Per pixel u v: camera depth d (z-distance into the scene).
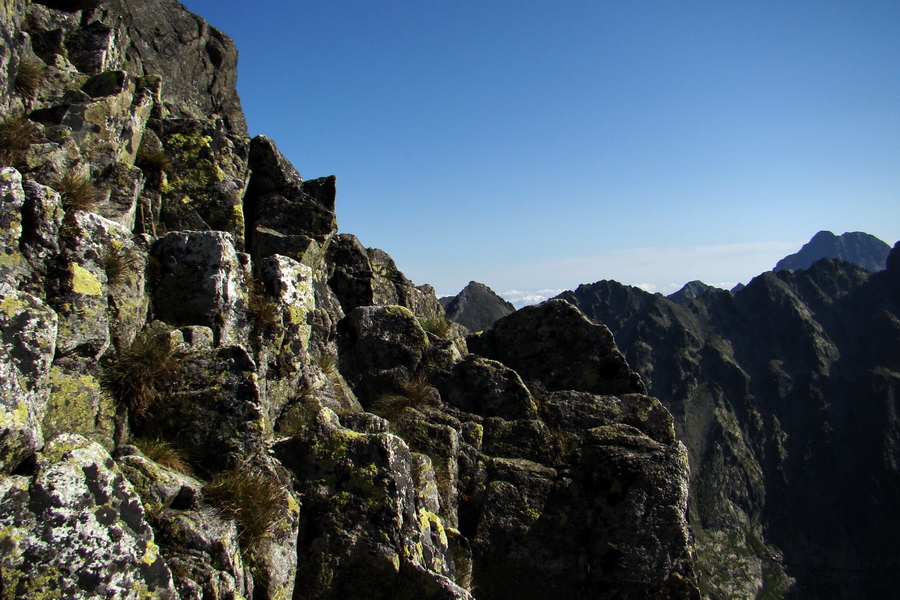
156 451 8.31
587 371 14.82
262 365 10.78
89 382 8.16
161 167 13.77
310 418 10.61
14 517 5.74
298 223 15.76
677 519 12.05
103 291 8.66
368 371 14.22
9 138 9.95
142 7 21.52
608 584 11.82
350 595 8.80
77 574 5.84
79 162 11.04
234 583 7.10
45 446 6.48
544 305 15.54
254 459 8.86
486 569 12.22
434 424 13.31
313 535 9.02
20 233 7.95
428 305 20.73
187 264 10.58
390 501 9.20
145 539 6.53
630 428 13.53
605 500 12.49
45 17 15.27
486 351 15.74
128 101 13.17
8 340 6.79
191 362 9.24
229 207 14.02
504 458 13.27
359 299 17.11
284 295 11.73
